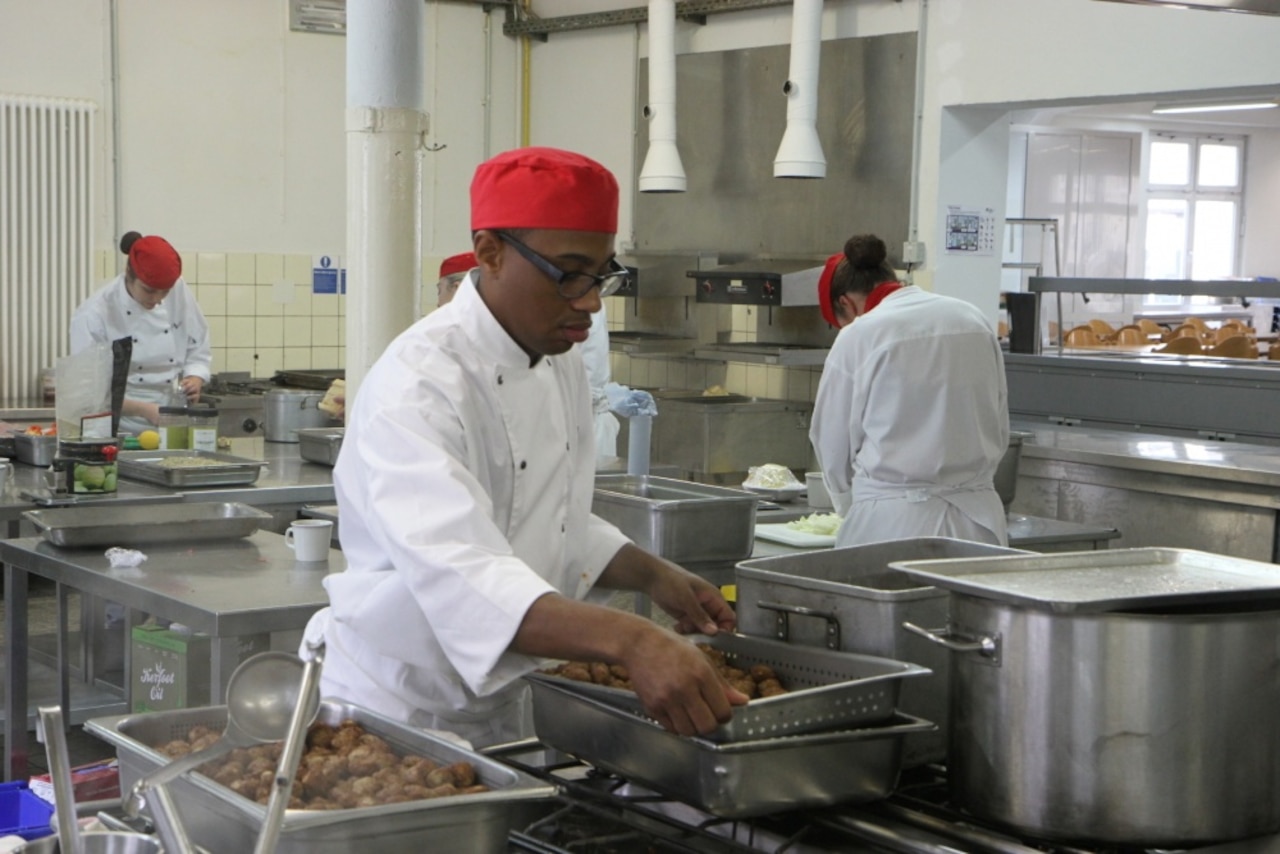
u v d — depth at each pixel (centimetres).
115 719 162
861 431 361
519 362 185
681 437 690
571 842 160
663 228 791
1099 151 1245
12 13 707
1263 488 461
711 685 147
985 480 360
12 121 702
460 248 858
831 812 163
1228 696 153
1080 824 153
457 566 159
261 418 702
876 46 666
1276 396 550
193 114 765
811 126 662
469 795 137
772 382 738
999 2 614
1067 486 528
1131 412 601
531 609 155
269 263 797
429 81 834
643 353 747
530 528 192
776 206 725
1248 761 155
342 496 186
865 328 354
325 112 809
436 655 182
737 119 741
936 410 347
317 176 809
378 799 139
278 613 291
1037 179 1214
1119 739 151
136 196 752
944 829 158
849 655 177
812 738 153
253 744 143
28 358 722
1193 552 182
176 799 145
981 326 354
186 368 639
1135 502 504
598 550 206
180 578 319
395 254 422
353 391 429
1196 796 152
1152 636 150
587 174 169
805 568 208
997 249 672
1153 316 1245
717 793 150
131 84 745
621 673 179
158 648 359
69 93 726
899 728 161
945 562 171
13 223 709
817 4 653
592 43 818
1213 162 1379
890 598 182
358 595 183
